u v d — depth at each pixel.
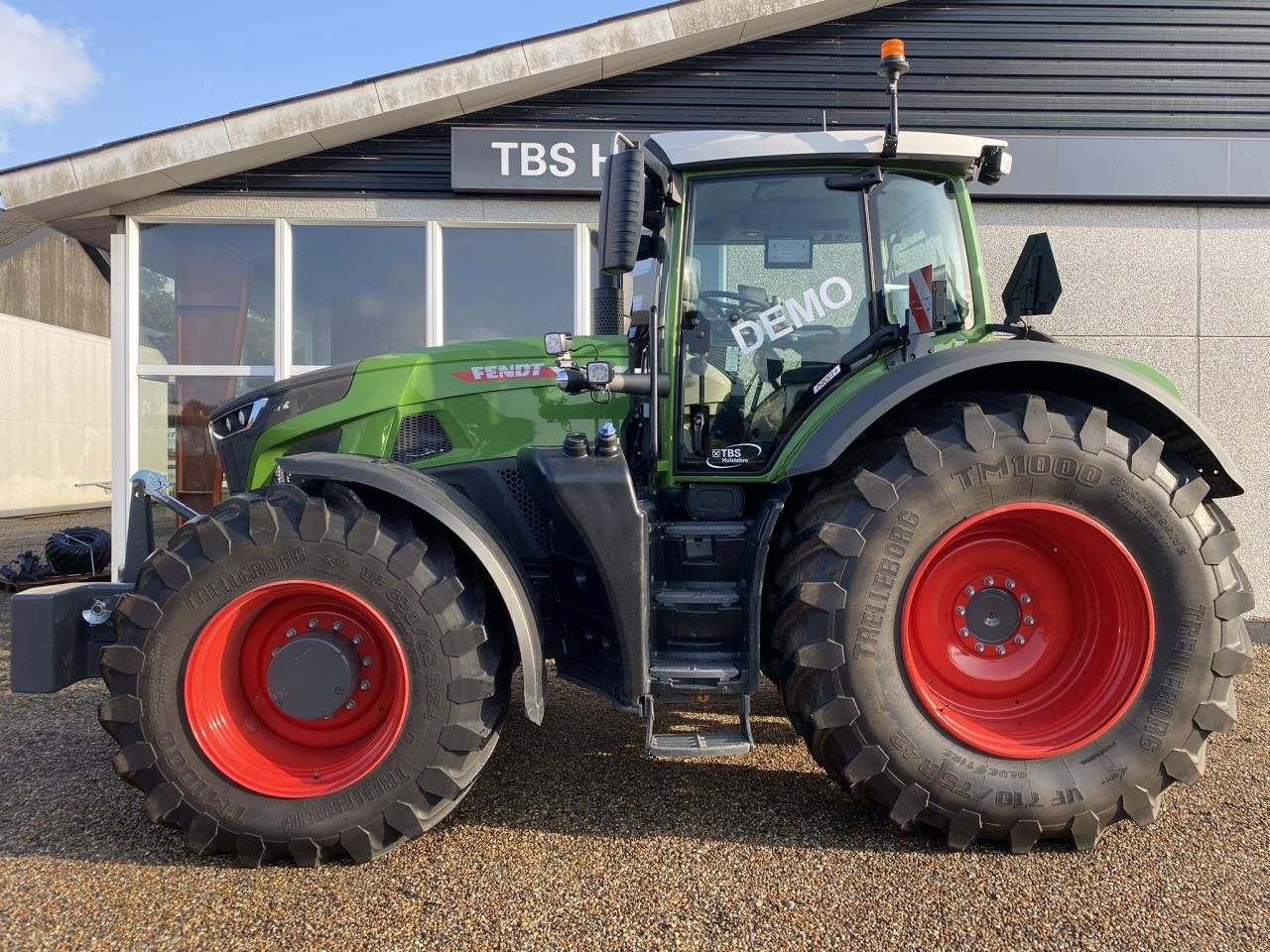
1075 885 2.15
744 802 2.65
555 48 5.70
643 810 2.59
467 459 3.08
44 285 17.23
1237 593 2.38
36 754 3.09
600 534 2.43
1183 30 5.87
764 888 2.13
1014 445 2.36
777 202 2.89
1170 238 5.82
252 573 2.28
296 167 6.08
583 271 6.17
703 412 2.89
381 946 1.88
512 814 2.57
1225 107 5.89
